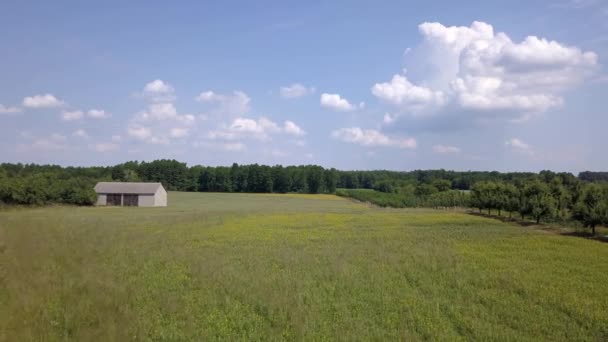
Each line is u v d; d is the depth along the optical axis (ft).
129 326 41.19
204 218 169.48
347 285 60.29
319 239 110.01
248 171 538.47
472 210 246.68
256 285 58.29
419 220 171.42
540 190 157.48
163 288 57.11
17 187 245.86
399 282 62.90
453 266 74.64
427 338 42.06
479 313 49.24
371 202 357.20
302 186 546.26
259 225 145.07
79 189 277.23
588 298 54.65
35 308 44.65
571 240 107.45
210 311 48.01
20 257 69.21
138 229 125.80
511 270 71.15
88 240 94.79
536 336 42.19
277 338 40.19
